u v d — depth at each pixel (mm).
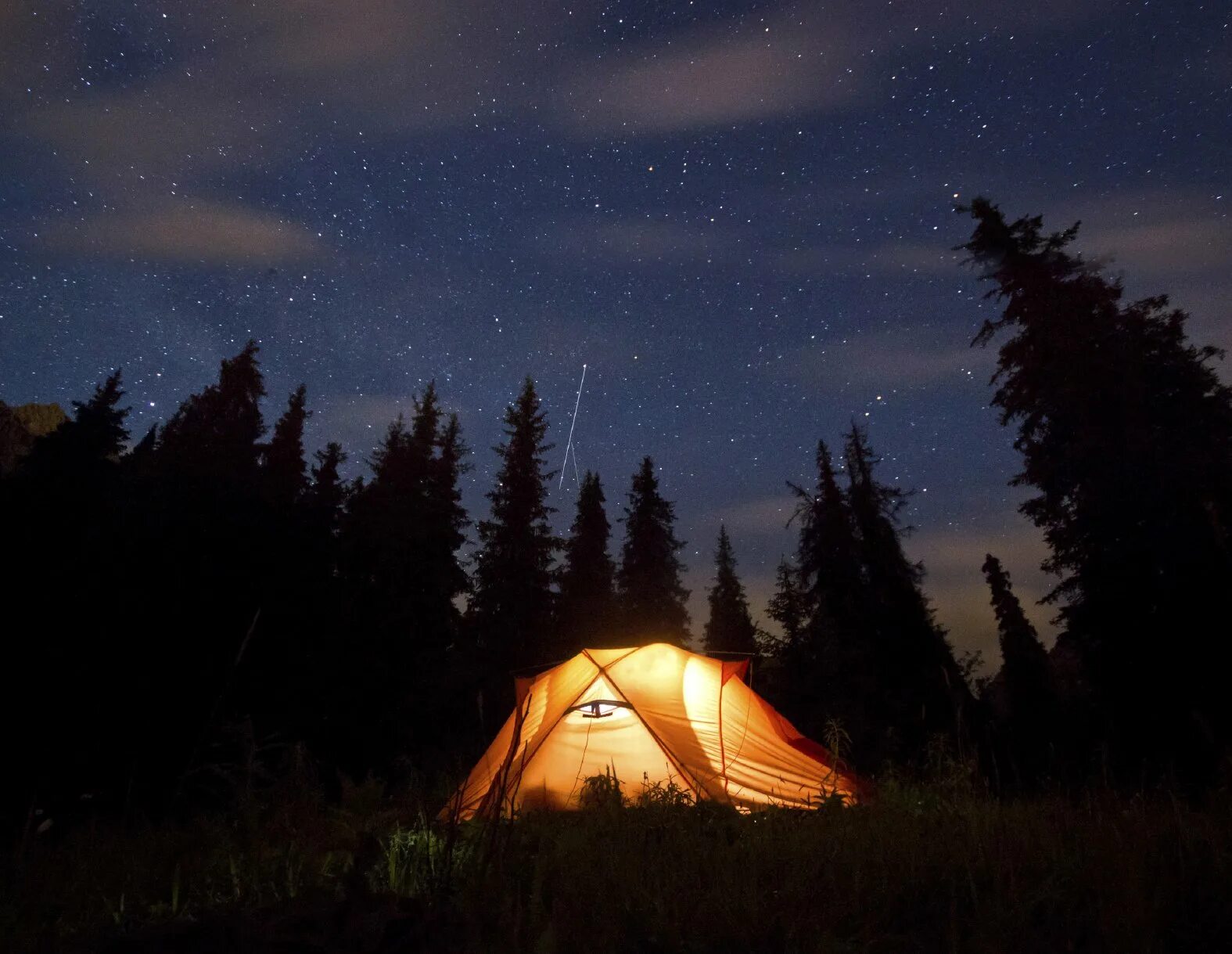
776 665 24234
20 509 15070
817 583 26266
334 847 3582
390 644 21344
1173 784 3738
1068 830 3398
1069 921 2402
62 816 4227
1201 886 2539
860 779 6758
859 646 23500
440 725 20516
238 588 15789
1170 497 16000
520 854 3170
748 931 2396
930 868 3002
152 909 2932
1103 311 18125
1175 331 17500
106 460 17438
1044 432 18531
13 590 13320
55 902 3037
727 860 3133
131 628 13453
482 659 24094
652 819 4336
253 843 3377
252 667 15094
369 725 18609
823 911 2527
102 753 10055
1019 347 18703
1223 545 15602
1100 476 16938
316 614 18141
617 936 2352
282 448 28953
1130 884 2396
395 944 2197
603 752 7312
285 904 2578
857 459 27453
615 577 35625
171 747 10586
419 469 26984
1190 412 16812
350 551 22047
